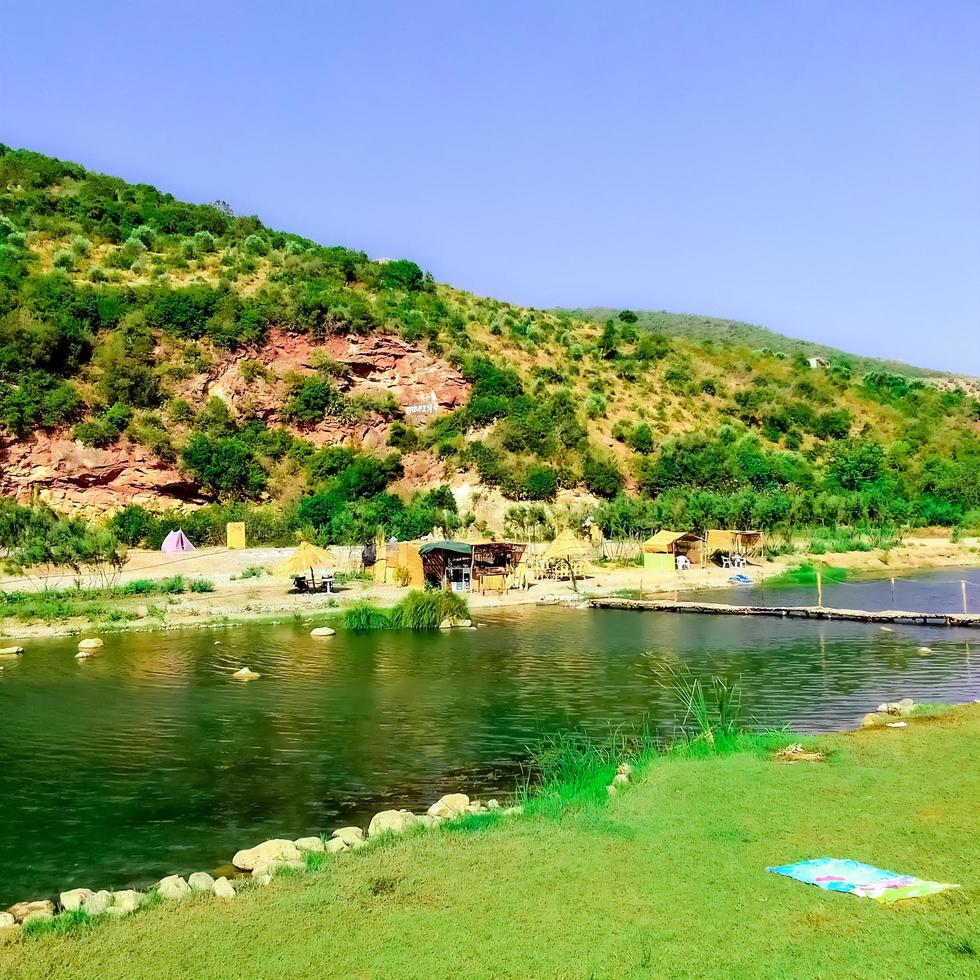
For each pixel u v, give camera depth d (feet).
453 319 312.91
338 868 35.32
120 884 38.14
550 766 54.34
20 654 99.14
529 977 25.73
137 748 60.44
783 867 32.99
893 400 388.98
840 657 94.02
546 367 318.24
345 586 162.50
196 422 238.48
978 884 30.66
